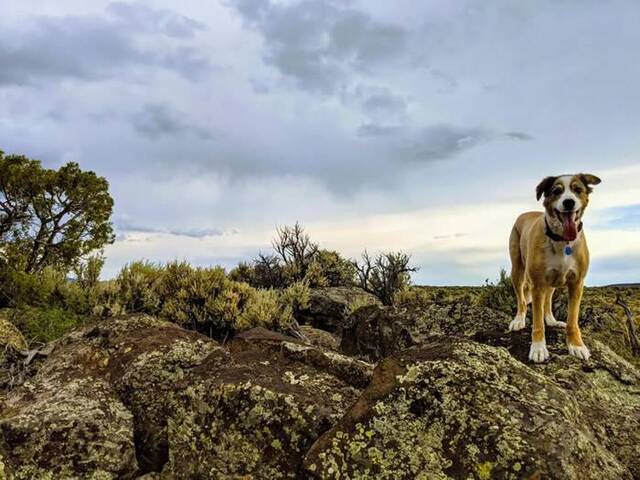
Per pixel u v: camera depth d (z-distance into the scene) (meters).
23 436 1.48
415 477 1.21
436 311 2.90
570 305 1.93
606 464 1.27
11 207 5.84
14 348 2.41
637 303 5.48
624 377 1.84
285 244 5.91
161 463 1.61
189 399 1.61
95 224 6.19
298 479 1.38
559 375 1.78
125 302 3.50
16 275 3.49
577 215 1.83
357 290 5.09
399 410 1.34
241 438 1.47
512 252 2.35
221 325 3.47
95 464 1.46
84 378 1.80
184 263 3.97
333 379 1.72
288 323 3.47
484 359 1.48
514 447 1.20
